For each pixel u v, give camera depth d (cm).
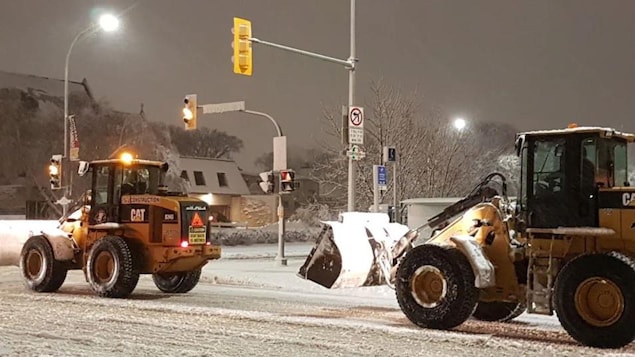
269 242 4747
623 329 1019
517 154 1173
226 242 4475
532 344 1077
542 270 1134
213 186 7712
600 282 1044
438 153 4381
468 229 1226
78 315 1352
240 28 1948
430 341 1090
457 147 4475
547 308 1124
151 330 1184
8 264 2059
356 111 2125
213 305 1522
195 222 1658
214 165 7900
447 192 4362
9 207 6619
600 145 1108
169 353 991
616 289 1029
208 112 2512
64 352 991
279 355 986
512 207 1219
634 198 1065
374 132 4162
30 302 1545
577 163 1110
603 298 1045
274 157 2475
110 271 1636
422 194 4231
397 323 1273
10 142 7006
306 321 1272
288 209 7681
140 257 1650
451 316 1155
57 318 1313
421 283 1203
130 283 1609
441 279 1173
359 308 1475
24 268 1764
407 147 4184
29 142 7106
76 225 1766
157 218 1647
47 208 5831
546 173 1139
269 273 2209
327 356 981
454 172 4419
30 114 7244
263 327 1217
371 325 1233
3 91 7225
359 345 1057
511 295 1187
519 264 1178
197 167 7725
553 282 1120
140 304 1509
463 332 1188
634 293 1013
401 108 4206
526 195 1153
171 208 1638
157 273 1675
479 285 1134
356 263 1363
